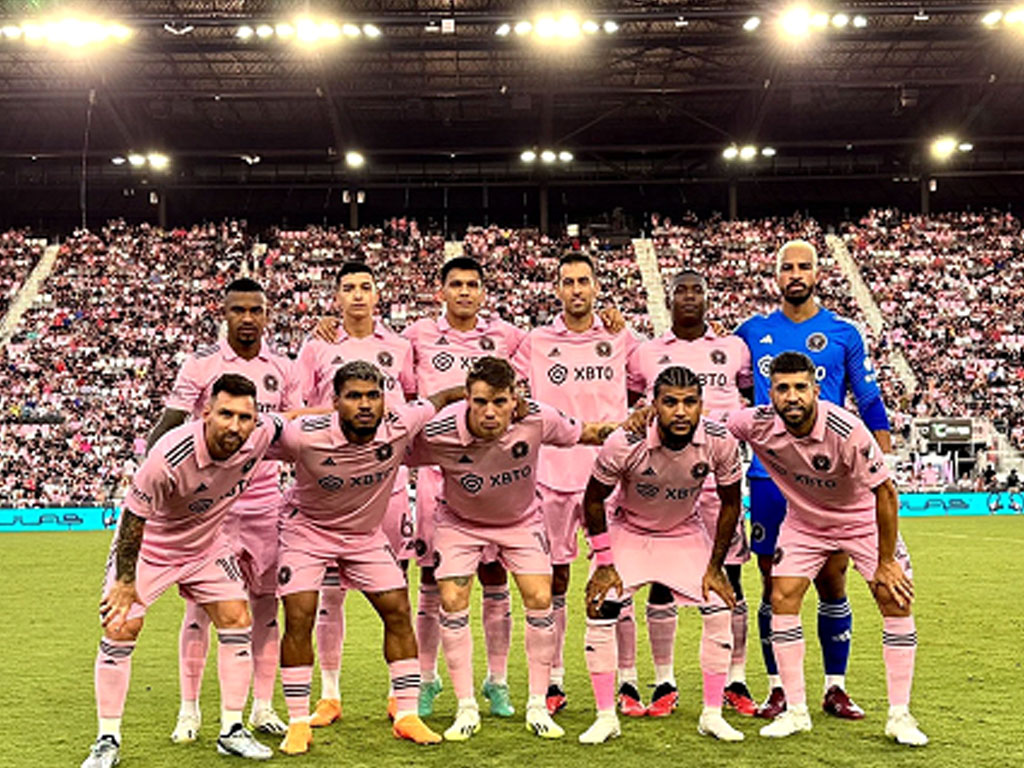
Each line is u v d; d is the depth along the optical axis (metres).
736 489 6.01
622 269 41.25
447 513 6.27
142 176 44.28
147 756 5.51
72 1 31.89
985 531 21.78
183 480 5.35
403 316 38.41
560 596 6.87
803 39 33.47
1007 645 8.50
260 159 44.38
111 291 39.19
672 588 5.93
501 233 43.38
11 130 42.34
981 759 5.14
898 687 5.61
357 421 5.51
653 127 42.88
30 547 20.50
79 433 31.66
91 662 8.27
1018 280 39.50
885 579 5.65
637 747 5.49
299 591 5.72
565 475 7.03
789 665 5.82
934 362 34.94
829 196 46.97
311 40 30.80
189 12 32.38
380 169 44.31
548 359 7.41
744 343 7.27
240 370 6.74
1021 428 31.53
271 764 5.30
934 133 41.22
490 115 41.06
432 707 6.69
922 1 31.47
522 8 32.72
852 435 5.65
